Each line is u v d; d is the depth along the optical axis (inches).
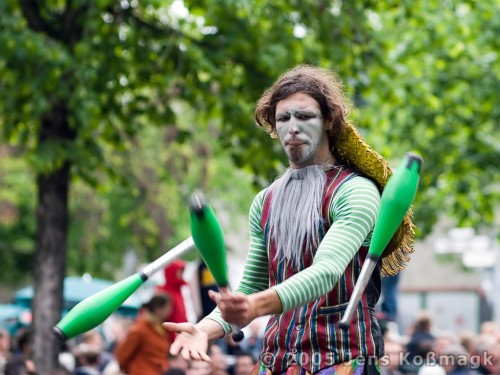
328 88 188.4
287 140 187.8
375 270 193.0
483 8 680.4
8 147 895.7
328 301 189.0
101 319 179.6
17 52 521.0
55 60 517.7
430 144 752.3
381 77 620.1
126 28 571.8
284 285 169.2
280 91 189.2
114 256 1128.8
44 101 521.7
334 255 177.8
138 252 1119.0
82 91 530.9
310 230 187.8
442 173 760.3
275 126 193.2
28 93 533.6
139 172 888.3
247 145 590.6
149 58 569.0
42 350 542.6
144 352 456.4
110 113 591.8
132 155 872.3
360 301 190.4
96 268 1135.0
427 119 743.1
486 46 735.7
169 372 447.5
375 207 184.7
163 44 575.8
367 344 189.0
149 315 460.1
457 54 702.5
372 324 191.2
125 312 838.5
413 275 1488.7
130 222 1038.4
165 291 483.8
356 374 187.8
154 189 924.6
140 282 184.1
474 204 786.2
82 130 535.8
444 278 1475.1
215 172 1039.6
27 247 1181.1
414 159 177.8
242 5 543.5
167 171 869.2
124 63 565.0
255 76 579.5
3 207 1009.5
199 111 606.2
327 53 581.6
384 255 198.1
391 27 729.6
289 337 191.8
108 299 180.4
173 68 577.0
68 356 668.7
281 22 569.6
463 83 745.6
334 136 192.1
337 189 187.6
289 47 569.6
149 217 983.6
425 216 776.3
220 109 597.3
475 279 1466.5
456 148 750.5
